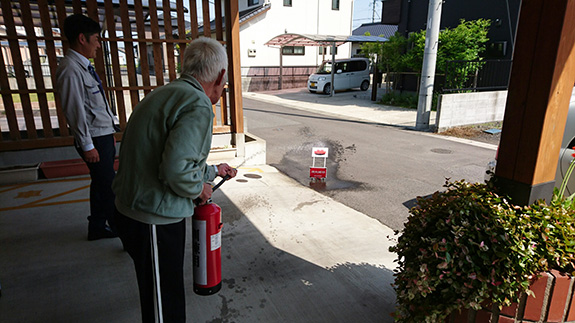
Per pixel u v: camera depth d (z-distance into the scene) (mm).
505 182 2133
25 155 4859
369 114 12594
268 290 2729
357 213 4234
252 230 3707
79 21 2773
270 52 21609
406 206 4523
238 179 5387
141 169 1716
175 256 1881
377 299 2656
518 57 1943
